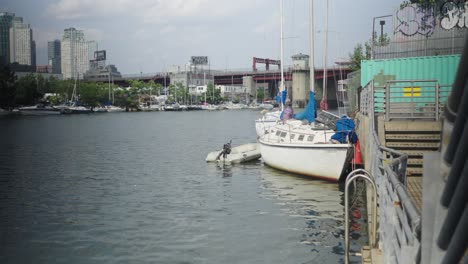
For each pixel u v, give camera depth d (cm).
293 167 2627
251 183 2586
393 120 1977
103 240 1633
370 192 1456
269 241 1587
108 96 16862
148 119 11394
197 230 1731
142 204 2173
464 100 175
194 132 7038
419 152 1753
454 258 174
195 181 2747
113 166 3469
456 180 185
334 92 12375
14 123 9588
